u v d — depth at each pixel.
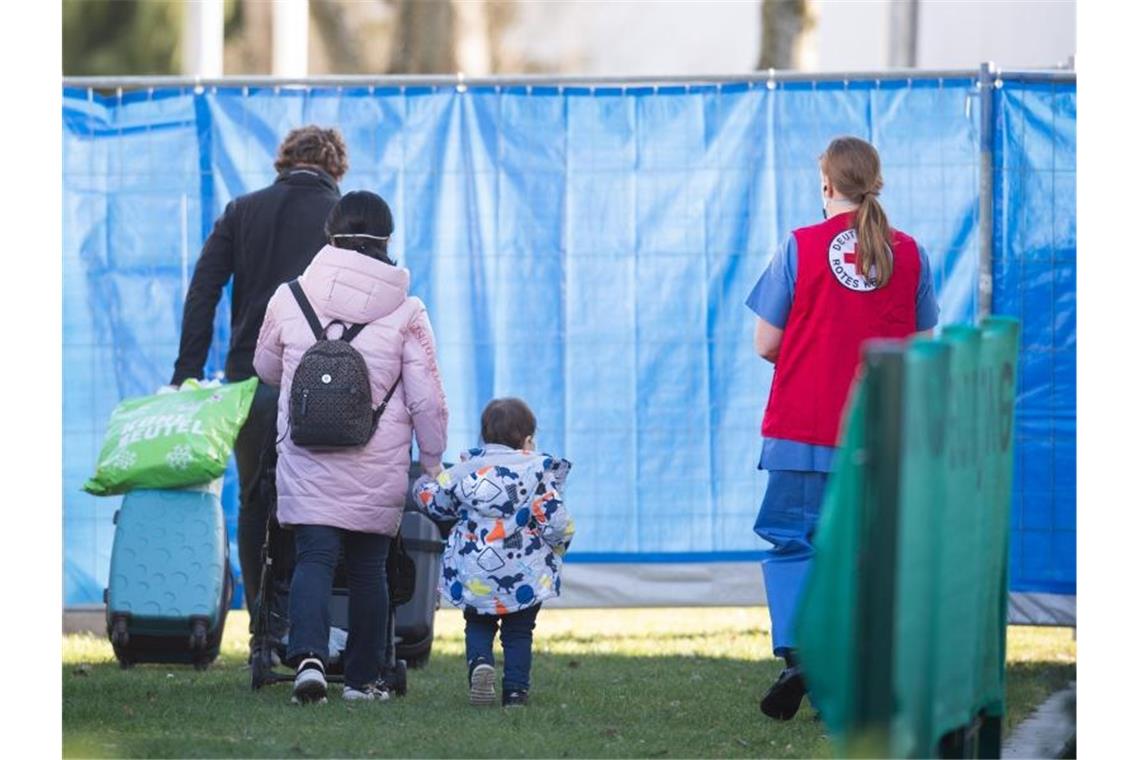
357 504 23.38
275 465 25.47
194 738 21.34
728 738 22.12
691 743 21.77
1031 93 29.80
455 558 23.94
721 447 31.03
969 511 16.03
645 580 31.12
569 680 27.02
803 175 30.81
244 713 23.20
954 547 15.44
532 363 31.09
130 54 117.94
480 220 31.11
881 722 13.57
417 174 31.17
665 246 31.02
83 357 31.17
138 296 31.22
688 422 31.05
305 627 23.47
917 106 30.55
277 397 26.75
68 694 24.66
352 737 21.48
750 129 30.88
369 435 23.23
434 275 31.14
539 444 31.06
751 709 24.38
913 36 46.41
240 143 31.23
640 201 31.03
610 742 21.66
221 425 26.53
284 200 27.14
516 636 24.25
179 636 26.66
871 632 13.59
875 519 13.56
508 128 31.11
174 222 31.23
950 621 15.44
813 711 24.08
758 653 30.91
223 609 27.42
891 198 30.56
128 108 31.22
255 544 27.27
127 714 23.09
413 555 27.53
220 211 31.20
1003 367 17.59
